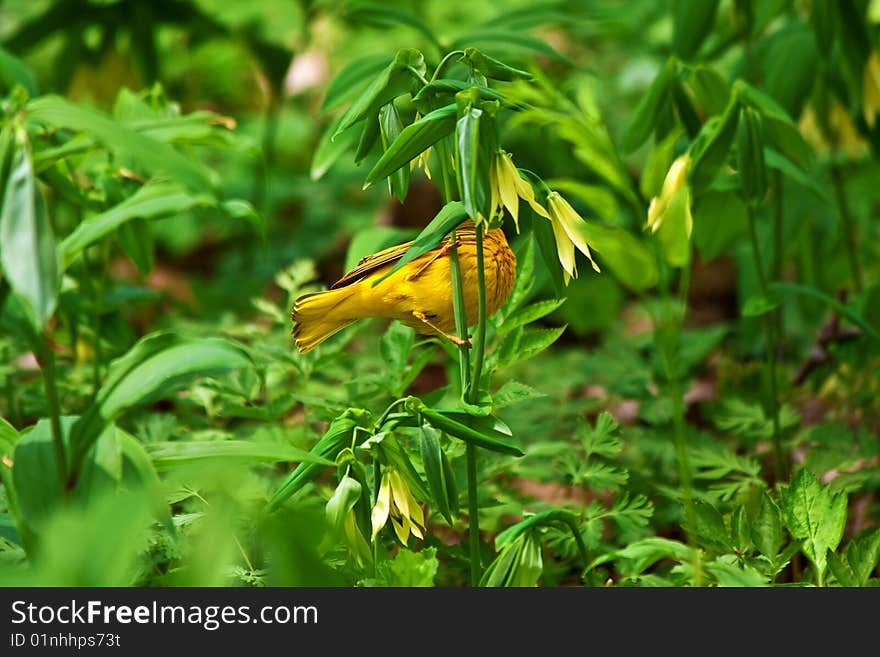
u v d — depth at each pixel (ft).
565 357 6.17
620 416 5.87
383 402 5.27
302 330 4.79
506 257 4.71
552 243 4.56
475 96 4.45
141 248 5.15
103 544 4.26
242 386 5.14
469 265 4.67
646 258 4.66
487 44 6.05
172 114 5.32
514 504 5.03
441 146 4.63
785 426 5.37
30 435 4.46
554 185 4.98
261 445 4.46
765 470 5.56
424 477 4.87
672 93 5.34
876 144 5.97
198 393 5.36
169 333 4.47
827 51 5.77
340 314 4.76
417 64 4.59
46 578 4.25
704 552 4.76
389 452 4.62
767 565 4.72
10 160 4.29
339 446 4.67
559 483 5.29
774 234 5.91
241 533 4.75
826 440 5.32
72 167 5.16
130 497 4.30
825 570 4.71
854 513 5.41
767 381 5.89
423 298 4.71
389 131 4.59
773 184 5.86
